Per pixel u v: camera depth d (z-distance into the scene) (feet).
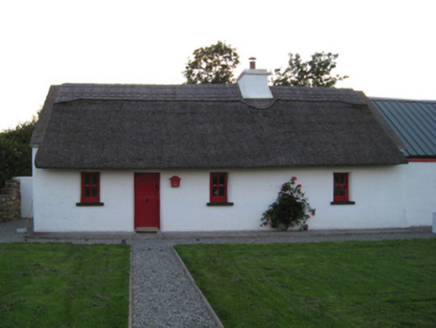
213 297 26.40
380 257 36.86
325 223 52.60
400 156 52.95
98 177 48.96
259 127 53.52
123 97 55.11
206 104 55.98
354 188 53.47
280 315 23.82
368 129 56.18
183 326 22.57
